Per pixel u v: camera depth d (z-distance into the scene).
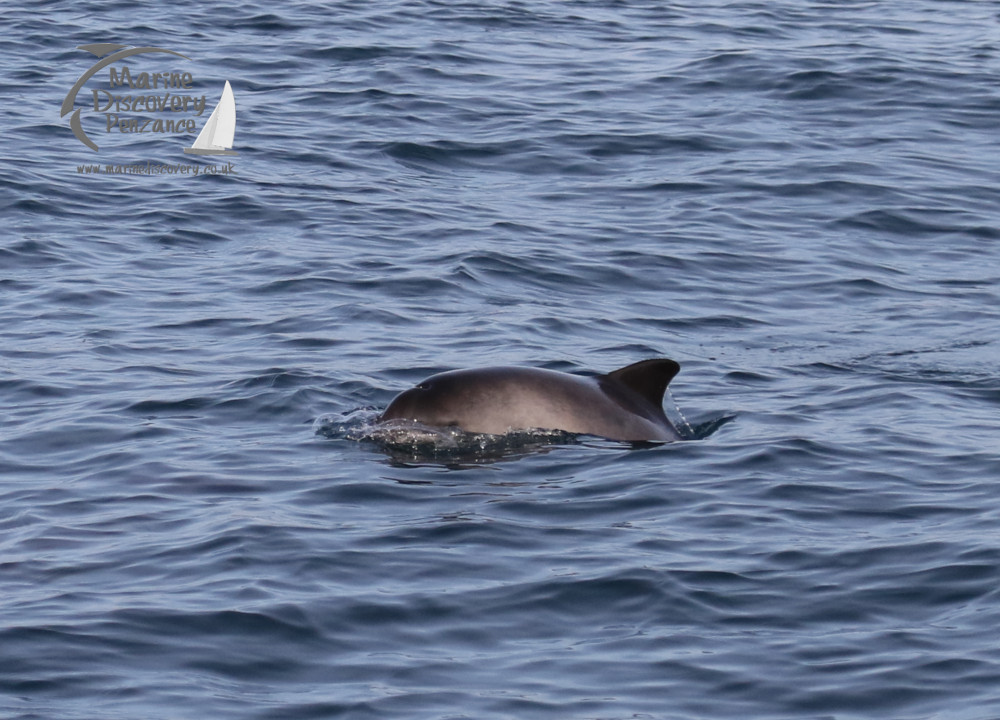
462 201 79.75
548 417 45.03
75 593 33.47
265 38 116.12
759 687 29.48
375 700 28.80
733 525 38.12
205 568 34.91
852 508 39.47
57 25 117.81
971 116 97.31
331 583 34.19
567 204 79.69
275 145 88.81
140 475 41.72
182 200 77.69
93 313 59.31
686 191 82.00
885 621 32.41
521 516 38.69
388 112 96.44
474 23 123.25
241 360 53.44
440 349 55.25
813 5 135.62
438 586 34.12
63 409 47.72
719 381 52.94
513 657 30.80
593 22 125.12
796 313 63.28
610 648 31.23
